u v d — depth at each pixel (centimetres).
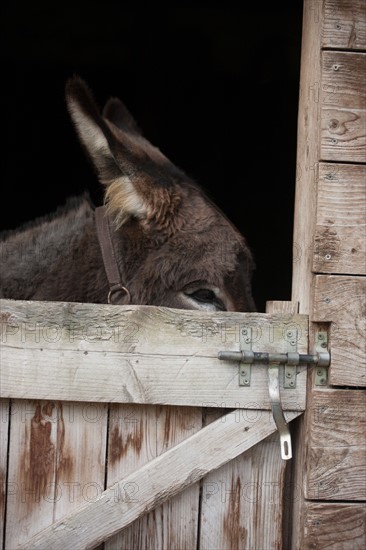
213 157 691
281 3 582
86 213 276
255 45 620
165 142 678
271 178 692
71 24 609
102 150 242
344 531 202
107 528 200
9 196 708
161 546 207
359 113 200
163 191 254
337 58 199
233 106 675
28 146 703
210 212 260
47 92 681
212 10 602
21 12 592
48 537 198
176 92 661
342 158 199
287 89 661
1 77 666
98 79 663
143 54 628
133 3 598
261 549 210
